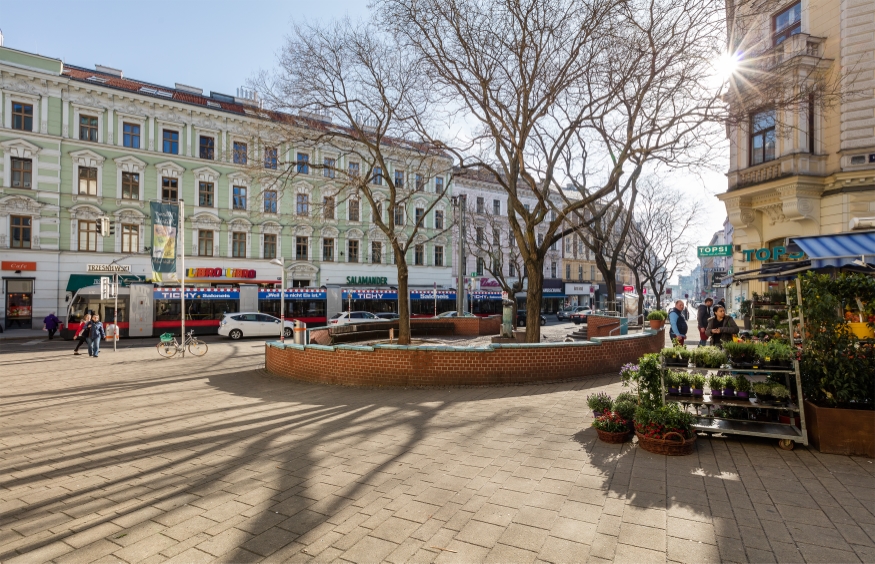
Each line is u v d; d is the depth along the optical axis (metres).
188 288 25.89
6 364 14.92
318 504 4.23
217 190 33.25
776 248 15.27
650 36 9.95
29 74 27.45
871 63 13.16
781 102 10.88
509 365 9.77
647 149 10.79
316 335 15.73
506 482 4.65
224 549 3.48
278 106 14.28
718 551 3.32
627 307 22.33
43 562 3.33
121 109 30.11
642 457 5.26
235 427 6.97
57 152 28.34
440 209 43.84
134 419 7.55
